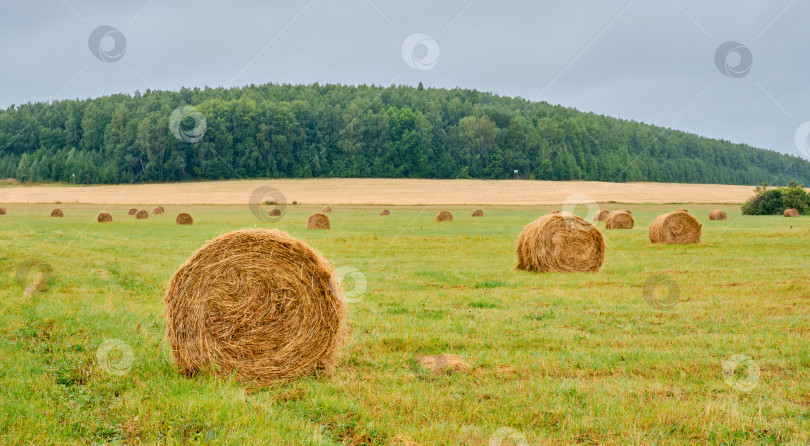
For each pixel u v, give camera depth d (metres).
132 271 14.36
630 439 4.78
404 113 105.88
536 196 76.12
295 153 105.69
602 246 15.41
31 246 20.53
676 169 117.81
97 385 5.92
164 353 7.18
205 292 6.77
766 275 13.77
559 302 10.67
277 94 126.31
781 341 7.75
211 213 50.38
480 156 104.19
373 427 4.91
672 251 19.47
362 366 6.83
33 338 7.82
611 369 6.57
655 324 8.91
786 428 5.00
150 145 96.81
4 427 4.82
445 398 5.55
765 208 48.84
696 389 5.95
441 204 65.56
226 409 5.18
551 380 6.16
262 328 6.72
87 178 95.75
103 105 114.75
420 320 9.08
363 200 69.75
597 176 110.19
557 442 4.75
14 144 107.44
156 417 5.05
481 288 12.37
